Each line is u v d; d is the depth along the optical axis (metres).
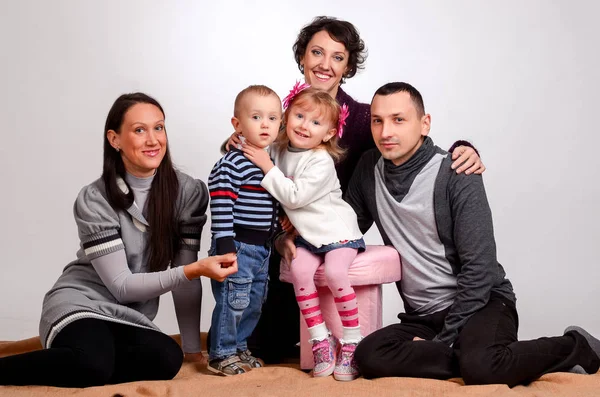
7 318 3.45
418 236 2.50
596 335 3.30
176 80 4.01
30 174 4.02
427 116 2.50
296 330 2.84
